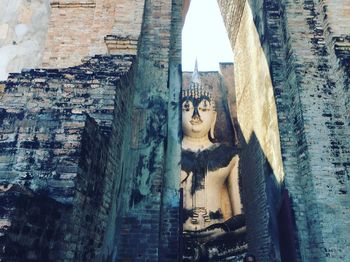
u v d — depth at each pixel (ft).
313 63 21.15
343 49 20.45
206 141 41.70
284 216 20.72
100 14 23.86
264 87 27.20
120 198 17.74
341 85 19.85
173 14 24.84
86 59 18.51
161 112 20.61
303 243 18.74
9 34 26.73
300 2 23.03
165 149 20.21
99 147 13.67
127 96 18.31
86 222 12.37
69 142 11.60
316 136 19.44
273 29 24.53
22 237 8.74
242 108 37.99
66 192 10.93
